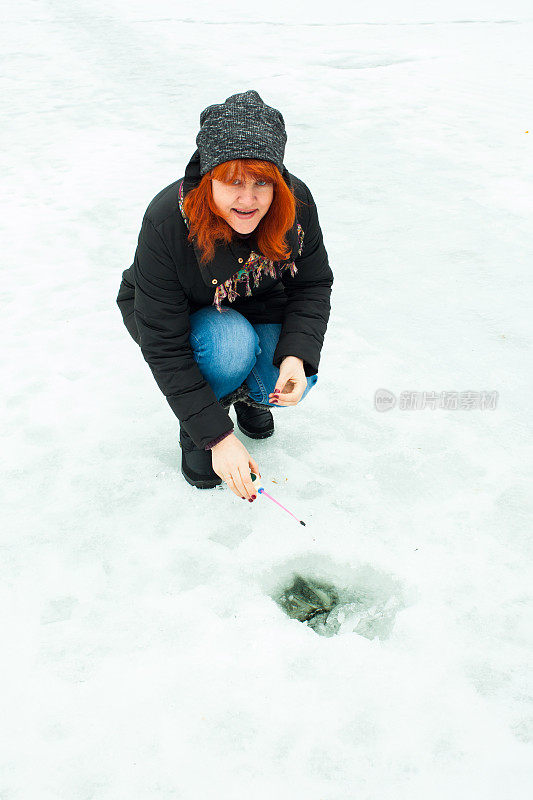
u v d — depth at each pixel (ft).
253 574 5.98
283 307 6.50
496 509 6.57
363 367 8.89
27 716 4.92
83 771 4.59
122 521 6.57
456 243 12.04
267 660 5.24
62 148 17.78
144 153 17.17
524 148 16.14
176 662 5.25
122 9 39.55
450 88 21.38
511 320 9.82
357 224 12.94
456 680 5.07
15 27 35.40
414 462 7.22
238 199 4.68
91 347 9.46
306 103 20.54
